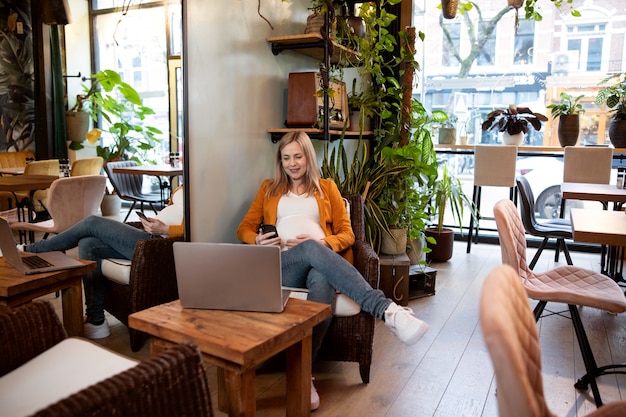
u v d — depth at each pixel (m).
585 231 1.81
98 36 2.17
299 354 1.64
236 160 2.70
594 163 4.20
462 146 4.95
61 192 2.13
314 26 2.90
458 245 4.96
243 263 1.57
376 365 2.34
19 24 1.97
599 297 1.83
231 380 1.39
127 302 2.29
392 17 3.50
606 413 1.07
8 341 1.29
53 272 1.79
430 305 3.18
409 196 3.49
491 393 2.08
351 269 2.07
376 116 4.15
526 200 3.43
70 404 0.81
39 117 2.04
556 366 2.35
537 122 4.74
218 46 2.50
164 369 0.95
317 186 2.51
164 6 2.26
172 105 2.32
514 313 0.91
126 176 2.29
